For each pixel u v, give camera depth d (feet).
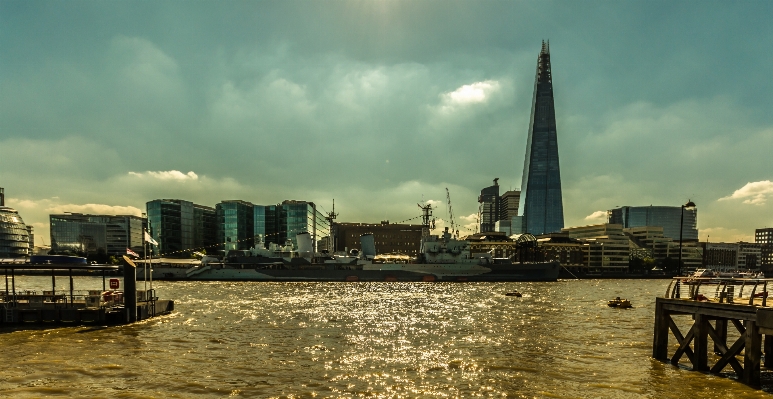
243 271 450.71
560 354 118.01
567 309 218.18
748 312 83.51
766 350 102.37
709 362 107.96
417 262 481.46
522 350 123.03
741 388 84.17
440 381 93.45
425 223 589.73
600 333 149.38
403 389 88.02
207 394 84.53
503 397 83.61
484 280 472.03
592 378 95.04
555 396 83.71
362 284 419.13
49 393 84.99
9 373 98.48
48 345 127.13
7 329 150.92
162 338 137.28
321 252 480.64
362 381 93.20
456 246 481.46
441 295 298.56
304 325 163.43
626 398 82.23
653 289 389.39
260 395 84.07
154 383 91.30
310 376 96.89
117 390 86.84
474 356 115.85
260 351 120.47
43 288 339.98
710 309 91.81
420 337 141.49
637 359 111.14
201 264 470.80
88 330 150.30
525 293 321.93
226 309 208.03
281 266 453.99
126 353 117.50
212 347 125.18
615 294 319.27
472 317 187.73
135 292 167.73
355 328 157.69
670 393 83.76
